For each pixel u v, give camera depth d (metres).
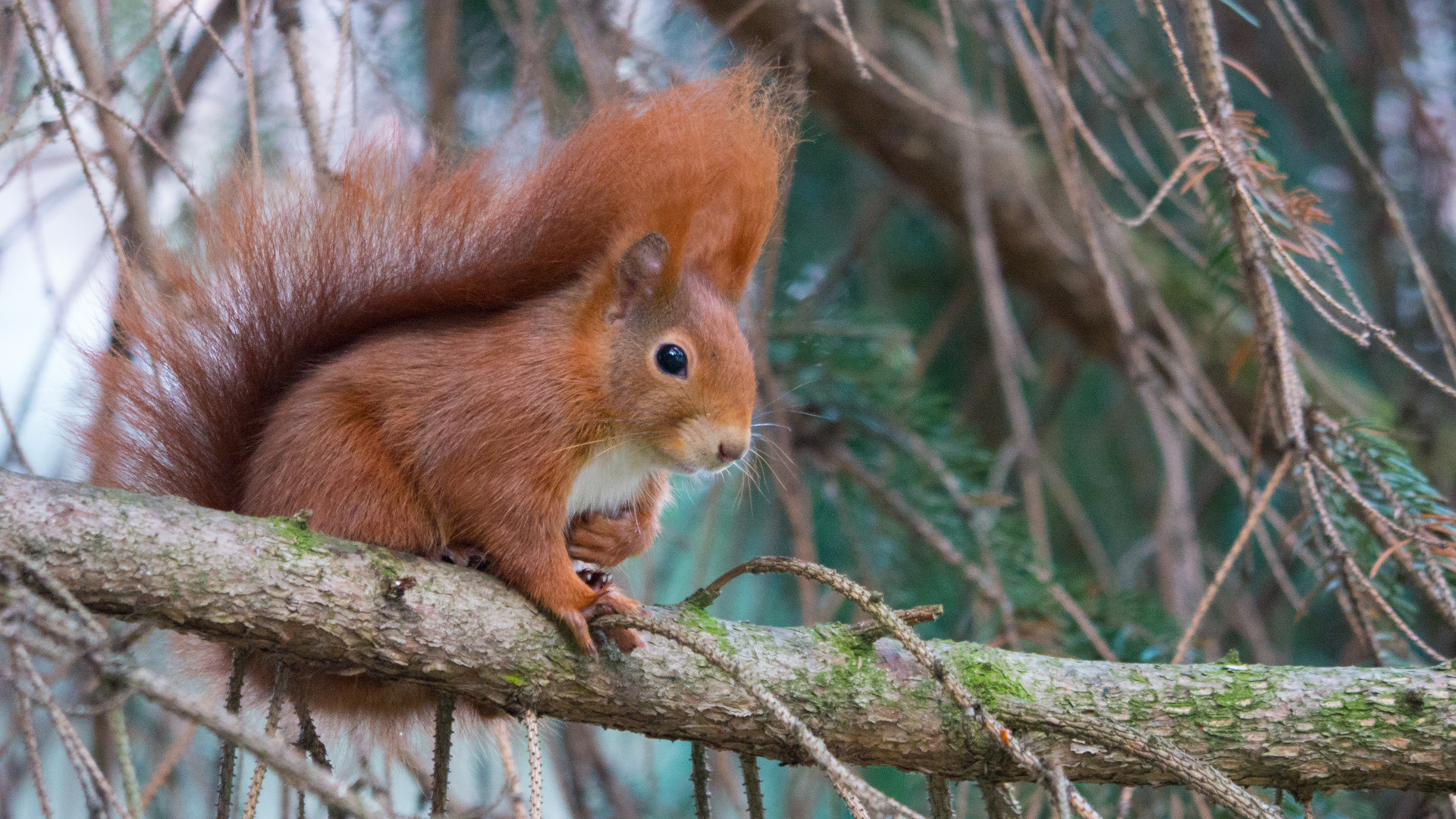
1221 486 10.98
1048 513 11.20
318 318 5.98
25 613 3.64
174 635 6.11
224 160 6.40
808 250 11.16
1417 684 5.20
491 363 5.73
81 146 5.20
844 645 5.46
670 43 9.46
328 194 5.98
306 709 5.37
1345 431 6.55
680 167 6.10
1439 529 6.10
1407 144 10.16
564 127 6.71
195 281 5.87
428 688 5.20
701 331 6.09
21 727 3.64
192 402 5.90
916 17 10.23
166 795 7.72
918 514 9.39
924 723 5.33
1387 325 9.74
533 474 5.54
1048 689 5.36
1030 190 10.28
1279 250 5.36
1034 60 8.87
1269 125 10.55
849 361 9.78
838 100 10.68
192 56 7.47
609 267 6.07
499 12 7.77
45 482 4.67
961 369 11.82
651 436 6.06
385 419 5.66
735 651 5.32
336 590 4.87
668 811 9.02
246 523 4.89
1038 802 6.34
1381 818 8.90
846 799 3.84
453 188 6.00
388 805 5.33
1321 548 6.24
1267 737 5.20
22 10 5.02
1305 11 10.61
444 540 5.68
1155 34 10.31
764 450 9.02
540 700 5.16
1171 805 7.31
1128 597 8.60
